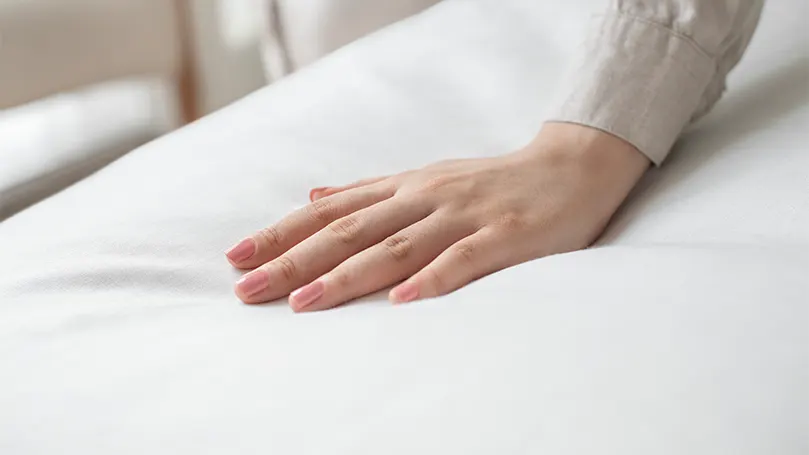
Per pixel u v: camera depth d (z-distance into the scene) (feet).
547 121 2.19
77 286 1.83
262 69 5.73
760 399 1.47
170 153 2.24
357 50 2.80
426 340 1.60
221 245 1.95
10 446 1.51
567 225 1.98
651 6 2.19
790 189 1.87
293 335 1.66
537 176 2.04
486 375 1.52
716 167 2.04
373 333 1.63
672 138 2.16
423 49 2.74
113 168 2.22
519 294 1.69
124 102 5.84
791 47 2.47
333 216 1.98
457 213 1.95
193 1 5.54
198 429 1.50
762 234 1.81
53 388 1.58
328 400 1.52
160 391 1.56
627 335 1.56
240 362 1.60
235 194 2.07
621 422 1.45
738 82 2.40
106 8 5.01
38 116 5.57
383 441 1.46
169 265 1.89
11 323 1.73
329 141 2.29
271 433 1.48
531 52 2.67
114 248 1.90
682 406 1.46
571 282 1.70
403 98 2.48
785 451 1.43
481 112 2.43
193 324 1.72
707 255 1.72
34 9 4.71
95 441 1.50
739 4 2.18
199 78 5.78
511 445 1.44
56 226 1.99
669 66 2.16
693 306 1.60
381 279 1.86
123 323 1.72
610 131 2.12
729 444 1.43
